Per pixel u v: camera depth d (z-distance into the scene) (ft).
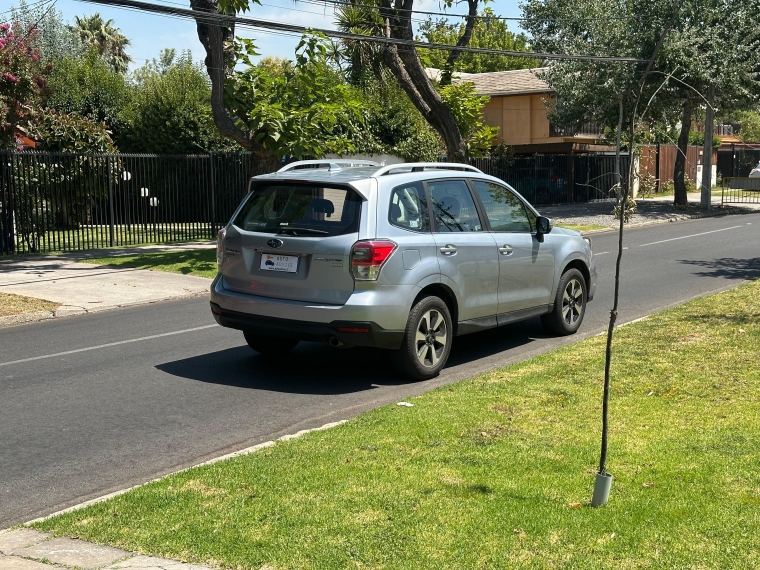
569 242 32.30
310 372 27.17
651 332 30.40
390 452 17.85
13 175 60.29
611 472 16.33
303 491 15.64
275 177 26.08
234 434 20.80
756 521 13.78
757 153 167.12
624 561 12.53
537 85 120.57
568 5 95.35
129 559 13.07
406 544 13.23
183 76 96.43
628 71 88.79
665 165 139.23
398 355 25.36
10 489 17.31
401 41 61.46
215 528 14.07
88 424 21.72
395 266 24.63
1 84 62.34
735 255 58.49
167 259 57.31
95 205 76.18
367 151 90.12
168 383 25.90
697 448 17.57
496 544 13.17
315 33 54.34
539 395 22.41
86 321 37.83
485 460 17.20
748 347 27.12
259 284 25.66
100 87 97.96
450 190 27.61
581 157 122.11
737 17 91.56
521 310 29.86
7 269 52.90
